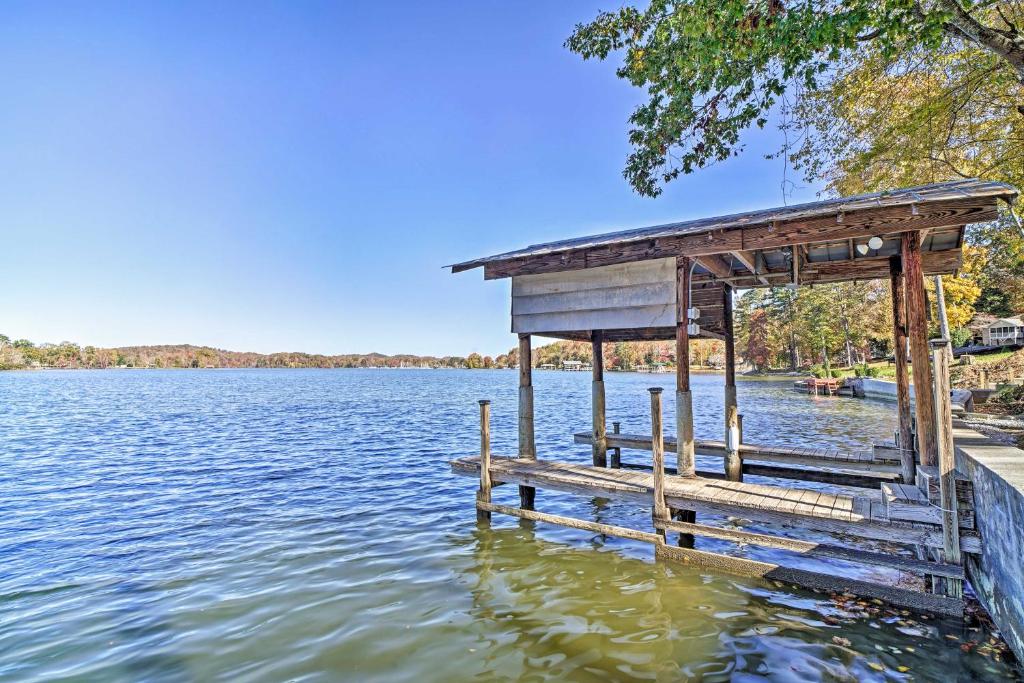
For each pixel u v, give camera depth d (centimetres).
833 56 687
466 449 1623
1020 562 380
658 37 793
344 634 485
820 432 1802
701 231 689
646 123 1251
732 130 1126
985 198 537
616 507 934
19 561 686
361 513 900
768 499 606
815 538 768
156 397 4456
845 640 456
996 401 1880
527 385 904
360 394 4866
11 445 1745
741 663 425
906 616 491
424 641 470
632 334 1056
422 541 747
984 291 4194
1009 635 414
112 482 1173
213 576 630
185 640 477
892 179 1338
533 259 861
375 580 611
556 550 704
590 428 2130
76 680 415
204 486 1122
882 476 818
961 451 545
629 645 457
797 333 6178
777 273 859
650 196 1297
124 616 527
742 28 715
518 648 455
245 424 2362
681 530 632
